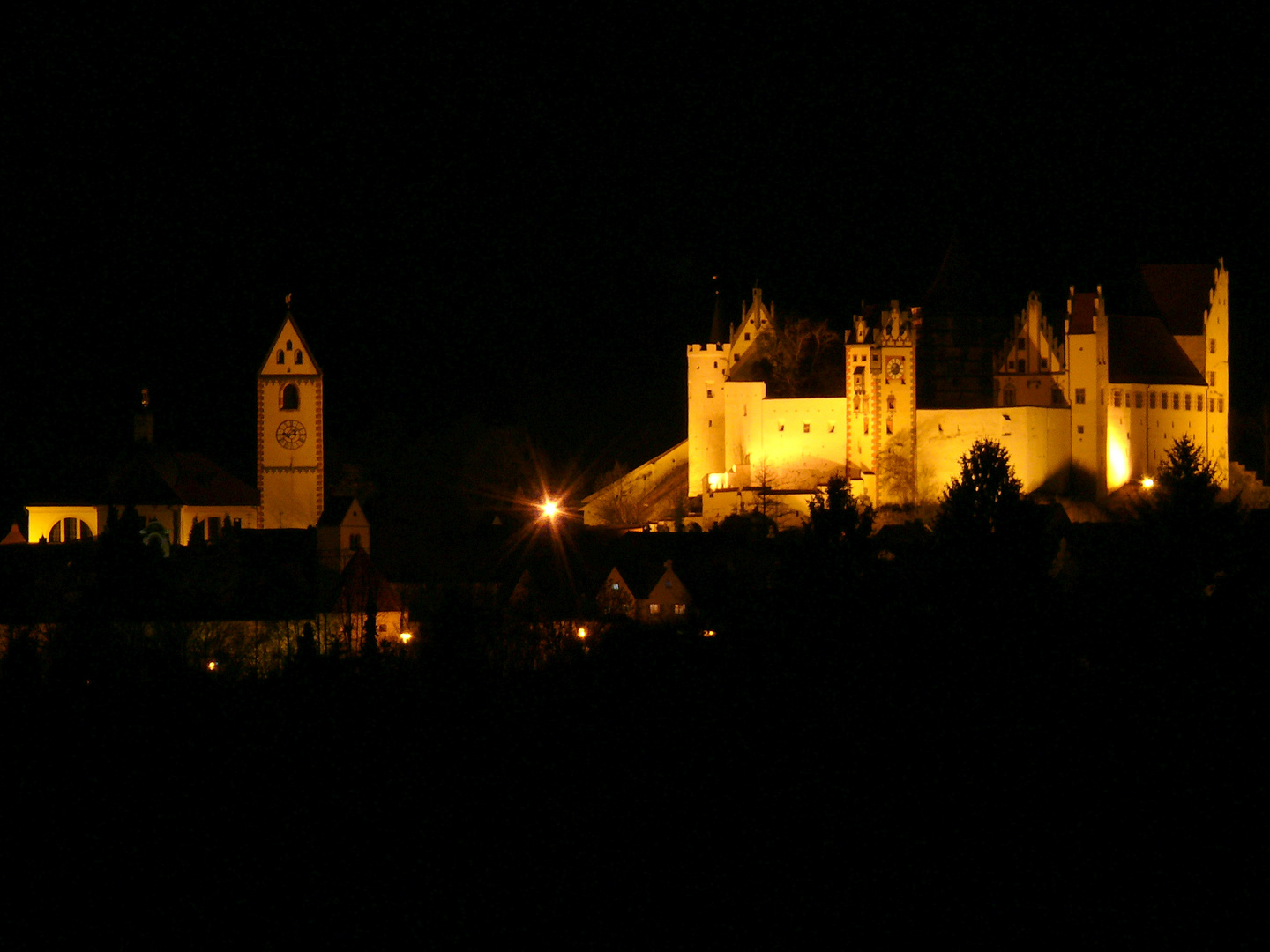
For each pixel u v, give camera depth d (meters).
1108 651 131.75
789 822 125.38
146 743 133.50
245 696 138.00
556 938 120.62
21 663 138.25
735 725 131.50
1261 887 118.75
